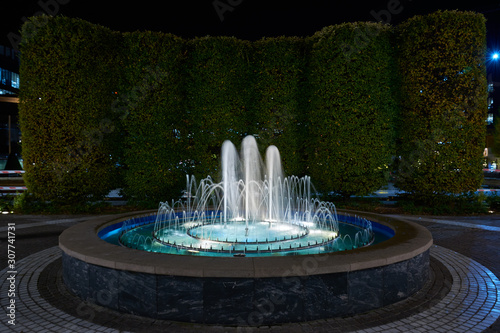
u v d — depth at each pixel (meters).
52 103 11.46
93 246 4.46
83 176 11.66
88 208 11.52
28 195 12.19
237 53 12.98
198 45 12.85
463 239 7.91
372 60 12.09
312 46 13.04
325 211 8.38
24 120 11.59
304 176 13.77
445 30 11.55
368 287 3.91
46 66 11.38
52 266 5.83
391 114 12.40
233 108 13.06
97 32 11.83
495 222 10.12
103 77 12.01
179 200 13.24
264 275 3.50
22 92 11.60
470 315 3.89
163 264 3.66
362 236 6.46
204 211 8.88
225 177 13.27
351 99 12.20
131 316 3.79
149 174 12.29
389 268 4.07
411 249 4.32
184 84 13.12
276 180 13.28
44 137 11.49
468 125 11.64
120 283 3.87
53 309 4.04
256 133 13.41
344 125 12.27
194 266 3.58
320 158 12.78
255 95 13.35
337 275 3.74
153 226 7.53
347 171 12.33
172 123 12.71
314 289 3.66
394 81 12.62
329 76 12.41
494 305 4.17
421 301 4.25
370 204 12.48
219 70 12.80
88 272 4.15
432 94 11.83
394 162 13.04
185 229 7.21
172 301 3.63
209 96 12.85
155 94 12.30
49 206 11.80
